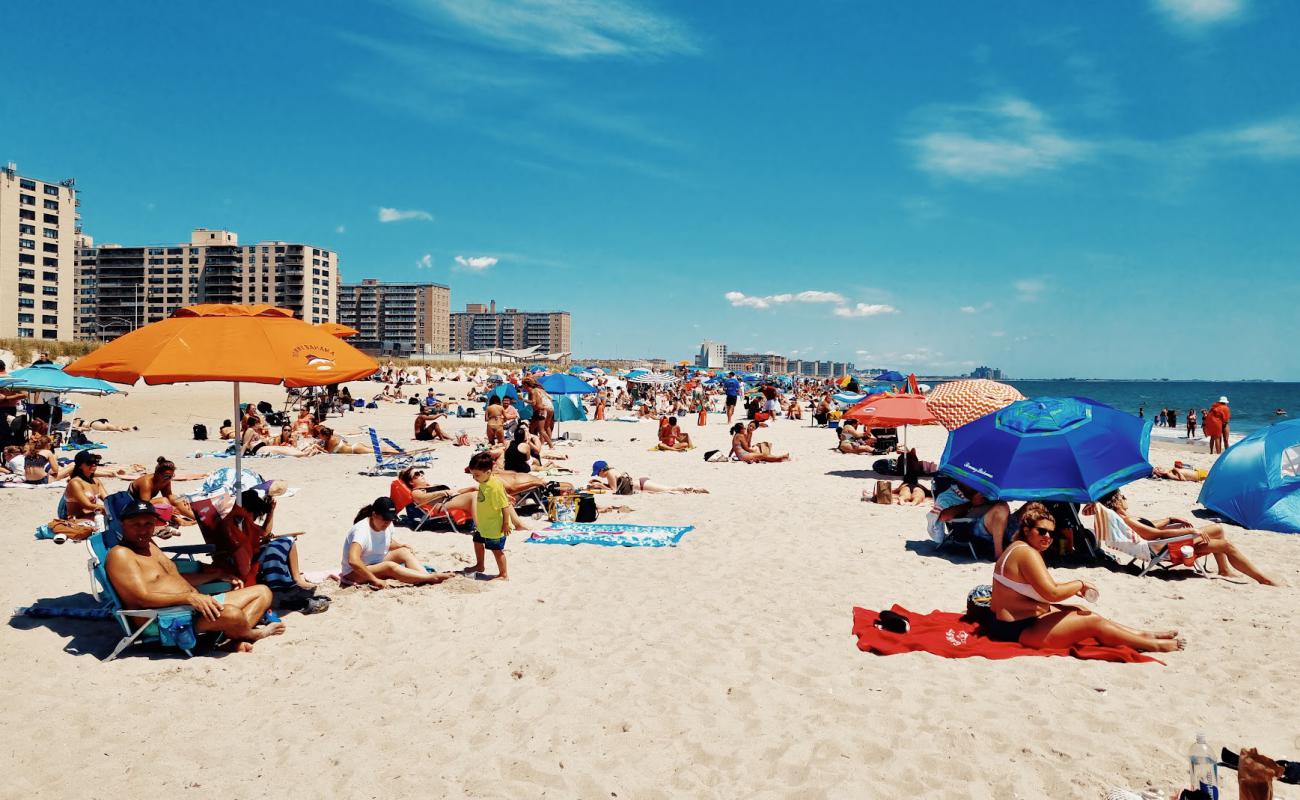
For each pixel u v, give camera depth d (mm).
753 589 7129
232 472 6754
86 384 16047
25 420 16234
